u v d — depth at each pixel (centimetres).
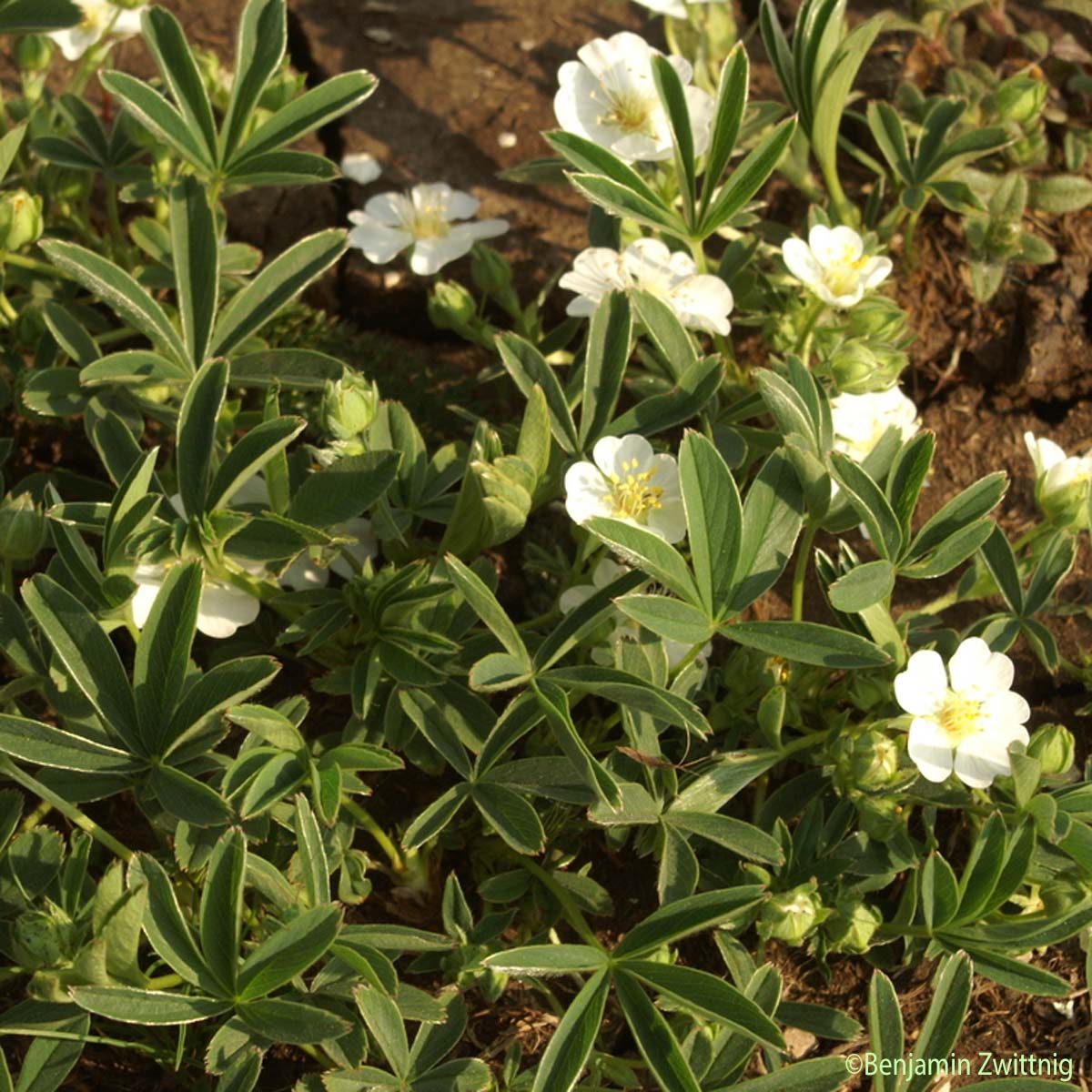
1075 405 56
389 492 49
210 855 45
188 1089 47
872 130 55
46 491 48
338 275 57
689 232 51
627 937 45
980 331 56
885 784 47
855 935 47
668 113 50
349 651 49
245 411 52
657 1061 44
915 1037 48
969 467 55
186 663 45
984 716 47
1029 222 57
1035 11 61
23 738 44
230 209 58
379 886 49
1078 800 46
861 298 51
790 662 49
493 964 44
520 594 52
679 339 49
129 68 59
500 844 49
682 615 45
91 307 54
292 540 47
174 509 48
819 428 47
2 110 55
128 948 44
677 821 46
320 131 59
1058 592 53
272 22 50
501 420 54
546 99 60
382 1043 45
